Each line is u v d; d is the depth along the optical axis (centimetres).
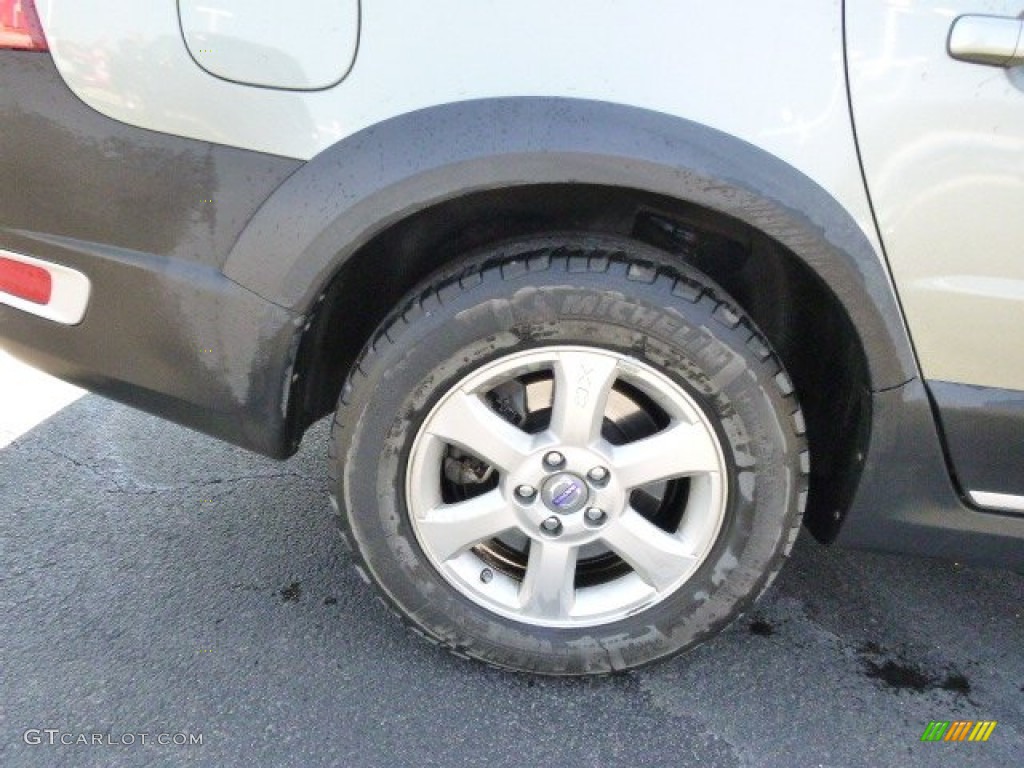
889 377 166
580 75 152
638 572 188
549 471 177
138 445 278
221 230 165
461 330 166
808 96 150
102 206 168
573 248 164
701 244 182
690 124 151
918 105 148
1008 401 167
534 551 187
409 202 157
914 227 154
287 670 198
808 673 206
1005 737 192
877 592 234
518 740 185
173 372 178
